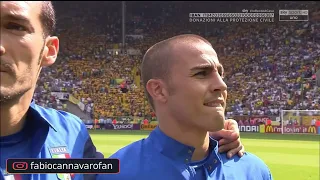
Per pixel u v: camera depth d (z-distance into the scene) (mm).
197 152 2461
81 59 39125
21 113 2166
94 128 30031
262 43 36906
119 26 44375
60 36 42531
